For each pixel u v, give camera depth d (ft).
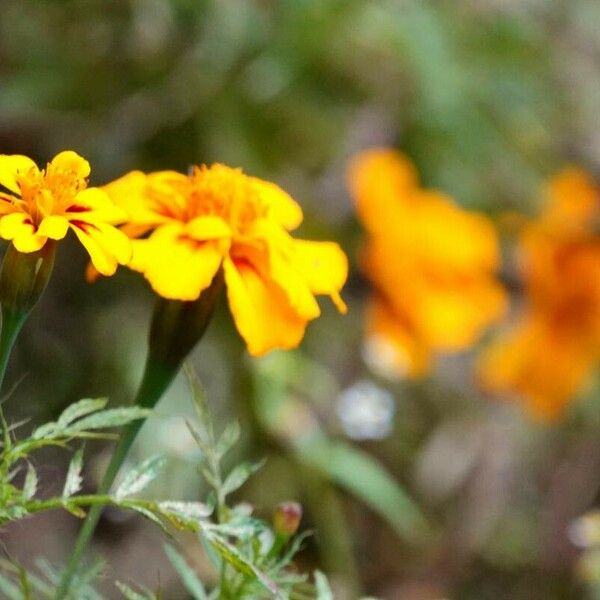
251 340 1.42
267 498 2.50
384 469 2.90
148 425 2.19
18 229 1.36
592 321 2.88
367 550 2.88
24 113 2.41
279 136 2.63
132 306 2.56
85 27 2.43
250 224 1.46
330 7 2.46
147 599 1.40
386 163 2.68
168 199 1.46
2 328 1.39
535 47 2.76
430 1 2.65
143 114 2.49
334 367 2.83
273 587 1.33
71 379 2.45
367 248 2.73
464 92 2.59
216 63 2.47
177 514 1.34
